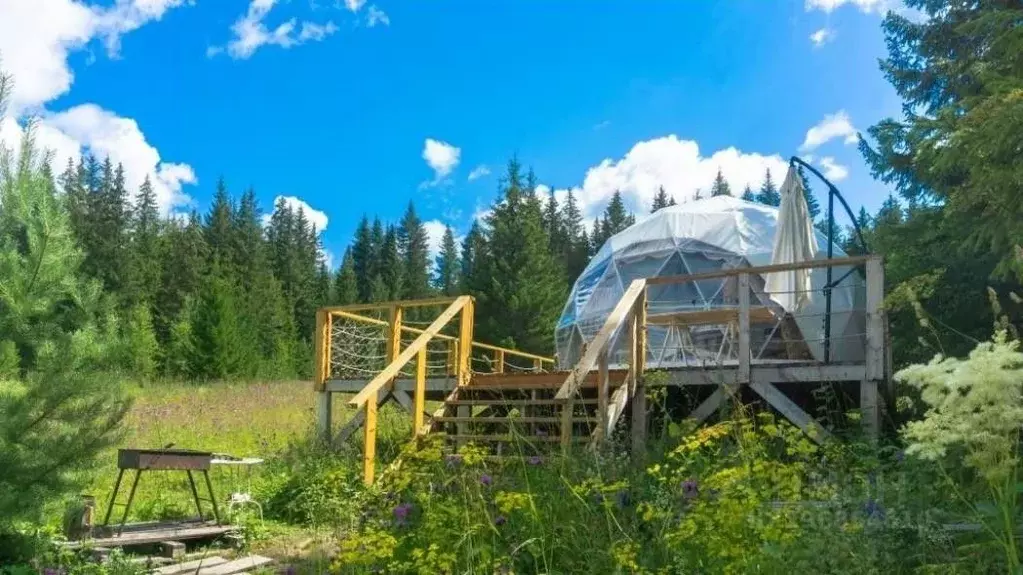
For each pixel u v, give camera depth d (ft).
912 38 40.40
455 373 36.29
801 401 30.73
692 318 34.09
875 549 10.80
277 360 134.00
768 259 50.31
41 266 18.01
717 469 15.46
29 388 16.65
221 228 225.97
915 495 12.39
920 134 23.27
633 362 25.93
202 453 22.61
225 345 113.19
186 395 74.74
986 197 20.34
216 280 118.73
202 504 26.40
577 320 55.62
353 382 36.32
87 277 19.48
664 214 56.59
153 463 21.33
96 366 17.99
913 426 8.68
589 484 15.79
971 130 17.99
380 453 30.53
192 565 19.54
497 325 115.03
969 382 8.07
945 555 10.89
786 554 10.71
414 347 29.09
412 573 14.20
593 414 27.91
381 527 16.26
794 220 35.86
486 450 18.08
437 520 14.40
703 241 52.60
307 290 221.66
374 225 288.92
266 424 51.88
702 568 12.03
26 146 18.69
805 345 36.65
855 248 45.52
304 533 22.38
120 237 169.58
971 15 36.55
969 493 11.64
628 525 14.51
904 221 35.37
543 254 121.60
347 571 14.11
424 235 289.74
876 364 25.68
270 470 31.76
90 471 16.99
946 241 31.63
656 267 53.36
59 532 20.99
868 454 18.70
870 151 38.93
